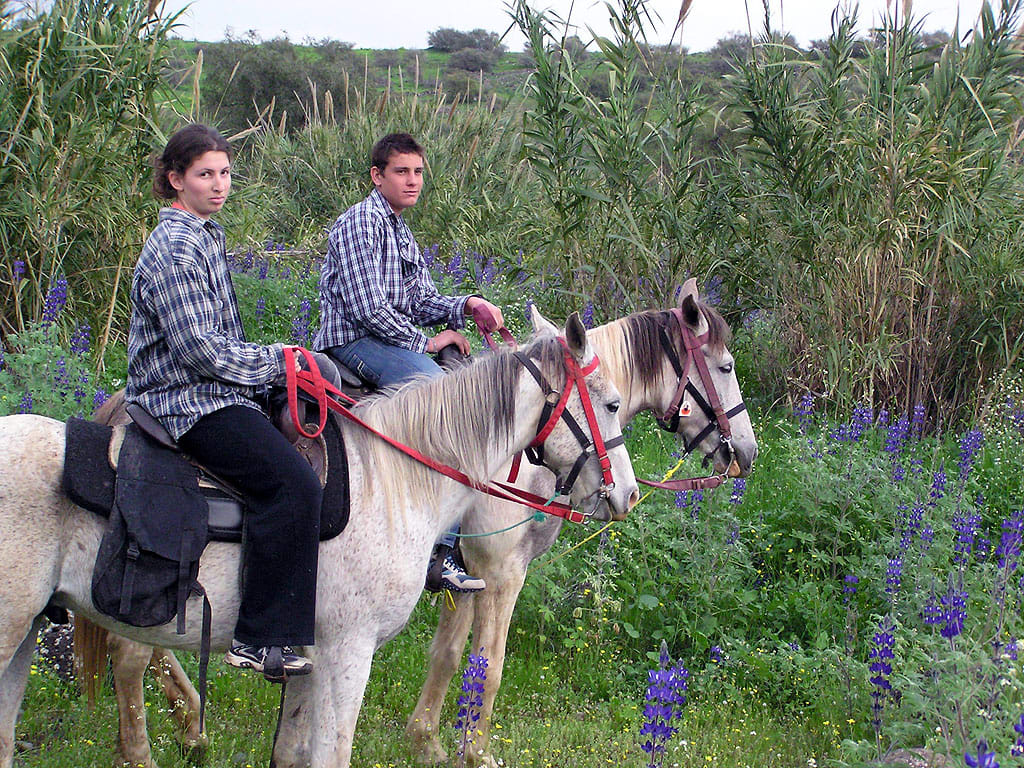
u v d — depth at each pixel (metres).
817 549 6.31
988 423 8.02
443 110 14.65
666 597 5.65
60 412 5.56
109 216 7.82
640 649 5.52
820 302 8.52
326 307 4.20
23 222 7.60
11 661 3.19
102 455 3.09
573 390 3.63
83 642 3.71
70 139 7.50
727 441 4.60
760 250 8.98
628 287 8.85
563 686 5.13
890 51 8.50
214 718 4.54
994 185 8.48
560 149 8.38
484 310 4.26
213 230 3.30
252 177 14.56
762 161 8.98
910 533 5.72
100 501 3.00
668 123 8.75
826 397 8.04
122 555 3.02
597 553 5.77
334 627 3.30
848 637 5.23
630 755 4.43
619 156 8.30
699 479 4.67
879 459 6.73
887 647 4.05
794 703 4.96
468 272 9.93
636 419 8.04
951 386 8.59
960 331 8.42
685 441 4.68
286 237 13.85
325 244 11.75
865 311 8.29
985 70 8.50
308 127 15.52
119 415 3.47
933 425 8.38
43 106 7.49
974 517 5.69
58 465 3.02
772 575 6.06
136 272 3.20
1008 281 8.27
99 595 2.99
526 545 4.28
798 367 8.84
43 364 5.92
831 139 8.50
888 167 8.12
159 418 3.18
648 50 8.52
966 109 8.46
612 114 8.30
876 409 8.43
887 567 5.36
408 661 5.16
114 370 7.75
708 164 9.06
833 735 4.52
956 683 3.46
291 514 3.13
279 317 9.18
